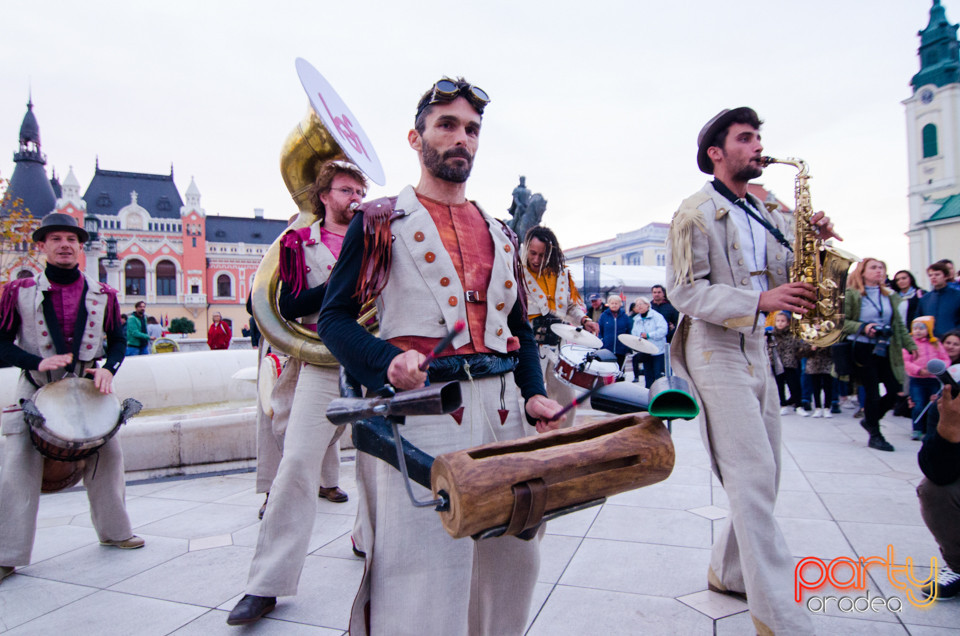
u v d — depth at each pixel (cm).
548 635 224
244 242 6325
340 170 302
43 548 343
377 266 143
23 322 322
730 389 217
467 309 152
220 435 530
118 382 761
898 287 773
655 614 238
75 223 328
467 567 145
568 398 406
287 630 242
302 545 256
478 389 151
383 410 112
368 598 149
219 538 354
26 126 5519
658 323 881
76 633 244
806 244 240
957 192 4225
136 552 334
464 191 167
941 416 241
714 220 229
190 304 5894
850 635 222
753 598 204
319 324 146
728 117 236
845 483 420
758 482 210
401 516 142
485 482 106
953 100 4312
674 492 405
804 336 246
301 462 260
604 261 4966
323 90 298
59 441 298
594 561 293
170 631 244
